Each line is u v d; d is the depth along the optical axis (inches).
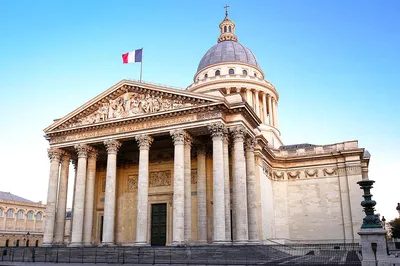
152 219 2940.5
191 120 2447.1
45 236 2699.3
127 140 2704.2
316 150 3661.4
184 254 1978.3
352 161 3476.9
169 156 3016.7
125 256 2046.0
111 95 2746.1
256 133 3083.2
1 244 5408.5
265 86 4520.2
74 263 1863.9
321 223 3440.0
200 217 2598.4
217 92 2546.8
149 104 2596.0
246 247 2055.9
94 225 3117.6
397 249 3954.2
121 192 3105.3
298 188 3604.8
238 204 2306.8
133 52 2861.7
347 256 2263.8
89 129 2753.4
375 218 1386.6
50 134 2891.2
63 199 2886.3
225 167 2375.7
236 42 5123.0
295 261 1835.6
